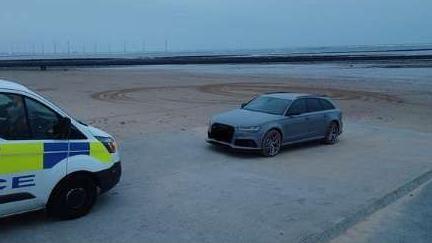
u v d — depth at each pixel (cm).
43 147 659
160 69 6869
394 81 4388
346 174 1063
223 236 671
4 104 640
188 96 2847
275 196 875
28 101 662
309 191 917
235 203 824
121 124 1712
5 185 622
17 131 644
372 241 673
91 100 2533
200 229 696
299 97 1370
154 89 3288
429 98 2997
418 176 1058
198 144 1355
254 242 653
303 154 1287
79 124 725
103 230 676
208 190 899
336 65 8306
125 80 4178
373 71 6203
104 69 6669
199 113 2088
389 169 1121
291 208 807
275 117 1267
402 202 868
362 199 875
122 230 679
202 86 3609
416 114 2266
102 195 842
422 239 686
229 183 955
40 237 641
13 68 6303
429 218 780
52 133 681
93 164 715
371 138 1567
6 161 622
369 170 1107
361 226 734
